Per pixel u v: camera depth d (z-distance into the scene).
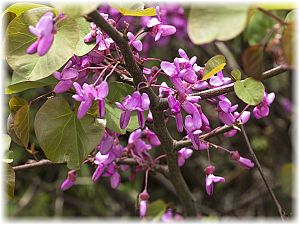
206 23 0.24
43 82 0.34
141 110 0.32
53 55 0.30
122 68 0.36
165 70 0.33
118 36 0.31
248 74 0.26
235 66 0.60
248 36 0.41
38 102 0.67
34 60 0.31
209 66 0.34
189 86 0.34
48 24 0.28
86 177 0.68
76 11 0.26
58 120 0.33
